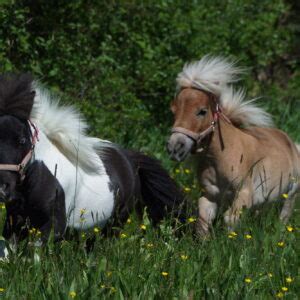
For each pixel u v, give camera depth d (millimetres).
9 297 8578
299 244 10594
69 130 10461
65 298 8484
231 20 21562
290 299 8984
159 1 18984
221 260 9906
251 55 22844
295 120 20844
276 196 13070
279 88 24422
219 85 12273
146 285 8898
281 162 13086
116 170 11312
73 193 10422
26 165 9695
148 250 9977
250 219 11406
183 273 9281
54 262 9328
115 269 9273
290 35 26375
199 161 12688
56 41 17141
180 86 12383
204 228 12305
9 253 9367
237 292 8883
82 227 10664
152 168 12000
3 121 9492
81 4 17781
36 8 17484
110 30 18281
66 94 16312
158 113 19453
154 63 18906
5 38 16203
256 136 13234
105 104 17328
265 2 23297
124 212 11500
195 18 20219
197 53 19734
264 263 9938
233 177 12406
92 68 17422
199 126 12148
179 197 12125
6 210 9898
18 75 10070
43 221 10008
